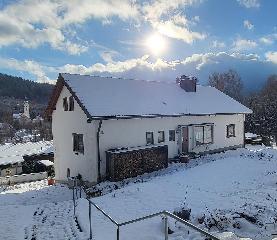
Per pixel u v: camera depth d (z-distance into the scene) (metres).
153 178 20.19
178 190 15.79
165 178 19.28
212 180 18.50
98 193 18.88
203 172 20.77
